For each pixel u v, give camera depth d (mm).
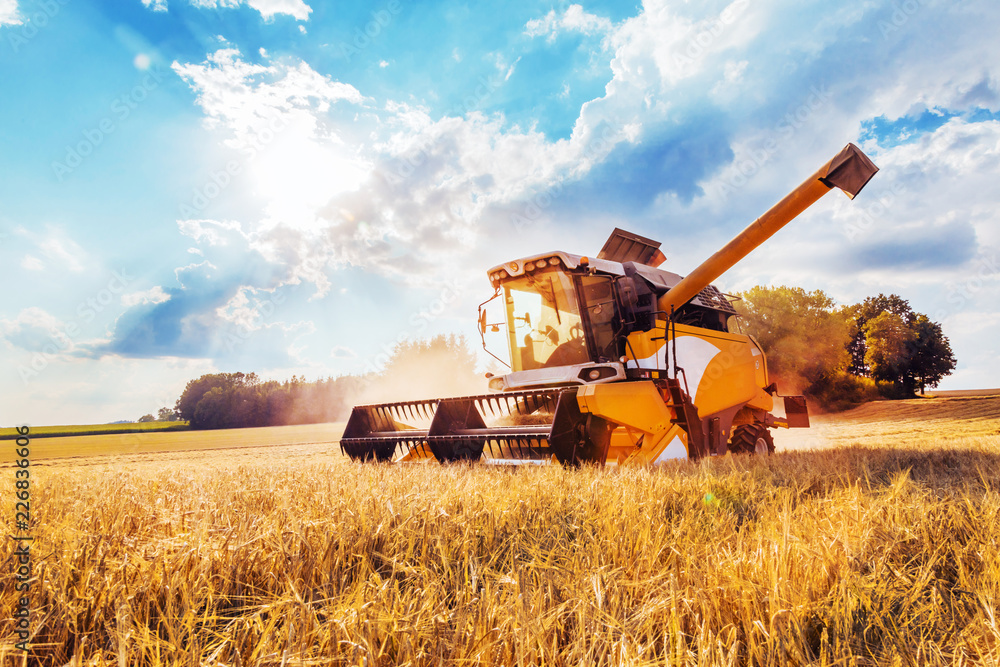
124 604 1641
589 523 2879
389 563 2330
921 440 11938
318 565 2203
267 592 1973
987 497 3049
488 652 1522
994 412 24953
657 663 1450
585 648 1574
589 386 5875
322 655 1510
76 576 1996
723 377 8789
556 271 7645
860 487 3559
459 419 7395
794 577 1982
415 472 5223
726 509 3344
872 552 2383
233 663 1445
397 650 1547
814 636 1743
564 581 2076
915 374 50312
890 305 53625
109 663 1470
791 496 3578
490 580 2127
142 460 16375
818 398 36906
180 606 1824
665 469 5195
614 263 7598
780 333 36438
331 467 5914
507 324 8383
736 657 1535
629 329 7496
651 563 2199
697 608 1812
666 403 7090
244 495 3682
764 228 6996
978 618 1706
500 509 3166
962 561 2359
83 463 15430
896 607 1945
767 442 9828
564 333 7836
